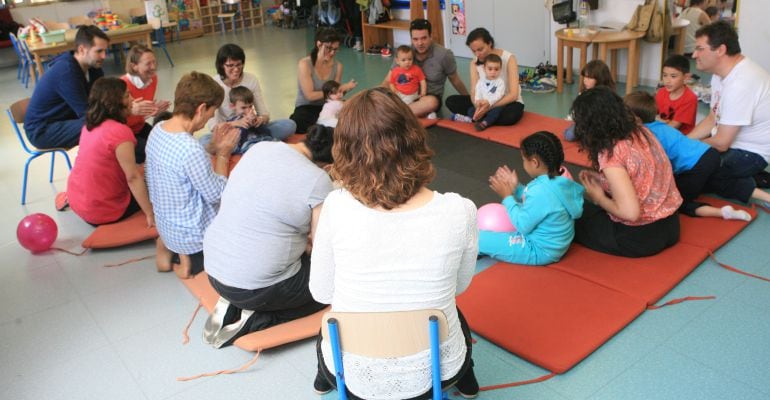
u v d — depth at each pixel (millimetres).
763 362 2213
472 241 1659
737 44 3207
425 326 1554
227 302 2602
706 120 3604
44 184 4492
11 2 9727
